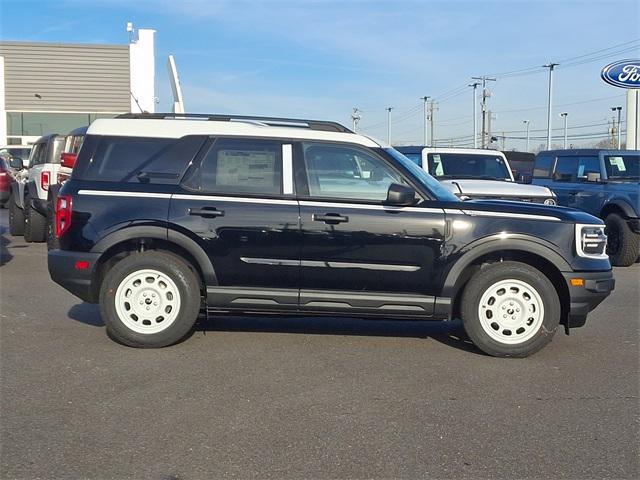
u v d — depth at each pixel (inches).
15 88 1093.8
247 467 146.6
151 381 201.2
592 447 159.3
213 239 229.1
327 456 152.3
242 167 234.5
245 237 228.8
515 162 969.5
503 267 229.0
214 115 245.3
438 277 229.3
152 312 233.8
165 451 153.6
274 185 232.7
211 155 235.3
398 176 233.5
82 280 231.5
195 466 146.6
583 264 229.1
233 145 235.6
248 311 236.1
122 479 140.6
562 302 236.1
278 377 206.5
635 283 393.1
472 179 443.8
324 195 231.8
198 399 186.5
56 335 251.8
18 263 418.6
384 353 235.9
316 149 234.7
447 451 155.9
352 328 272.1
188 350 234.8
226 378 204.8
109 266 242.1
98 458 149.8
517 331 230.2
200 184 233.6
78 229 231.5
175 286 232.1
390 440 161.3
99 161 237.3
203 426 167.8
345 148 234.4
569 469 148.0
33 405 180.5
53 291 335.0
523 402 188.5
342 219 227.5
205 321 277.7
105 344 240.4
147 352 231.3
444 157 462.6
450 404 185.9
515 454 155.0
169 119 241.9
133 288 232.5
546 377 211.5
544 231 228.4
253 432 164.7
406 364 223.0
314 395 191.0
